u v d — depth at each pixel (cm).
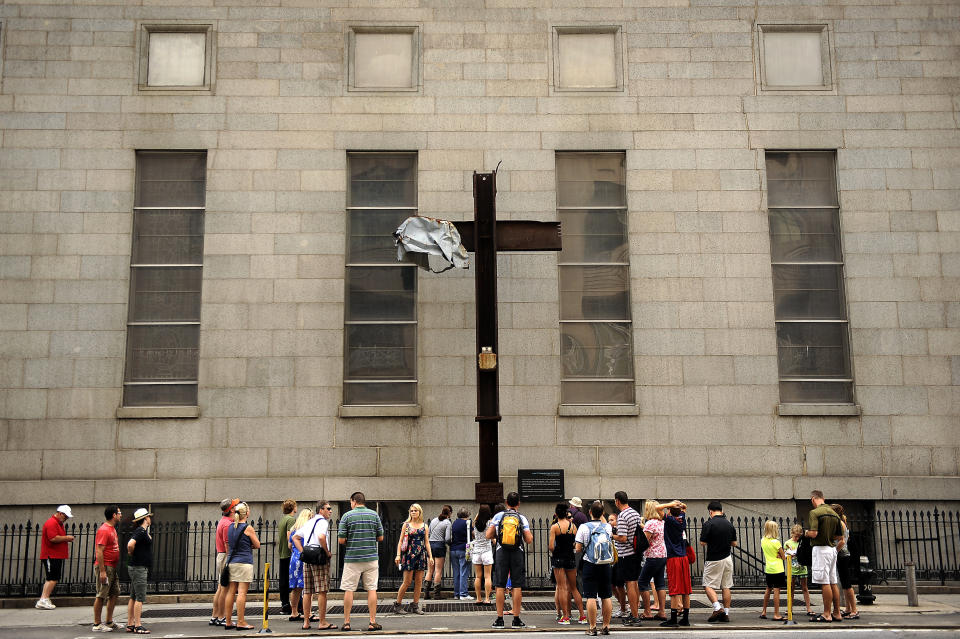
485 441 1639
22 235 1914
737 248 1959
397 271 1969
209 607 1631
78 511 1828
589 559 1251
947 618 1398
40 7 1984
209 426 1866
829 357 1955
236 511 1353
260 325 1908
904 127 2005
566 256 1981
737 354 1922
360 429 1875
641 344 1923
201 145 1961
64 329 1889
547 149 1980
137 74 1977
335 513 1845
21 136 1944
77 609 1628
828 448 1891
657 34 2025
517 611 1302
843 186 1988
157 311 1936
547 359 1909
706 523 1384
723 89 2009
